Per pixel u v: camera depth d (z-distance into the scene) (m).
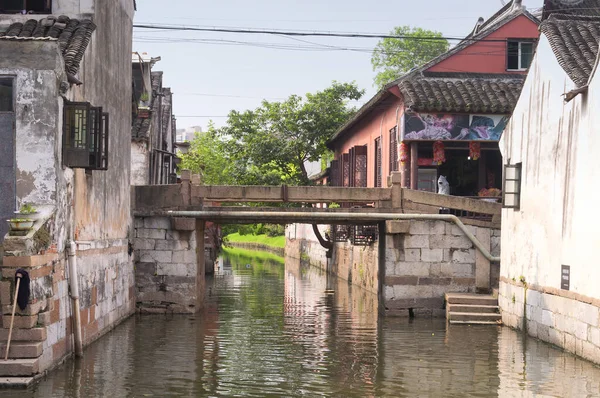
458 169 26.45
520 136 18.59
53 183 12.96
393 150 26.03
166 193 21.14
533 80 17.70
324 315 21.84
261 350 15.79
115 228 18.56
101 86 16.64
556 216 15.91
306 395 11.79
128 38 20.22
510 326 19.02
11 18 15.62
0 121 12.94
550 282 16.27
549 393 11.93
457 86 24.11
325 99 40.44
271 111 40.22
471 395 11.85
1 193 12.98
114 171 18.31
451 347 16.28
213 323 19.77
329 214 20.73
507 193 19.09
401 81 24.30
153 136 27.30
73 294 13.91
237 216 20.88
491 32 25.58
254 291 29.20
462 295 20.86
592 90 14.08
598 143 13.72
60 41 14.36
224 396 11.63
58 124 13.20
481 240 21.47
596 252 13.72
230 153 40.53
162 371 13.38
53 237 12.88
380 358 14.98
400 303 21.38
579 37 16.59
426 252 21.42
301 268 44.19
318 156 40.75
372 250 27.41
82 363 13.83
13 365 11.65
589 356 14.10
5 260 11.67
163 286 21.33
